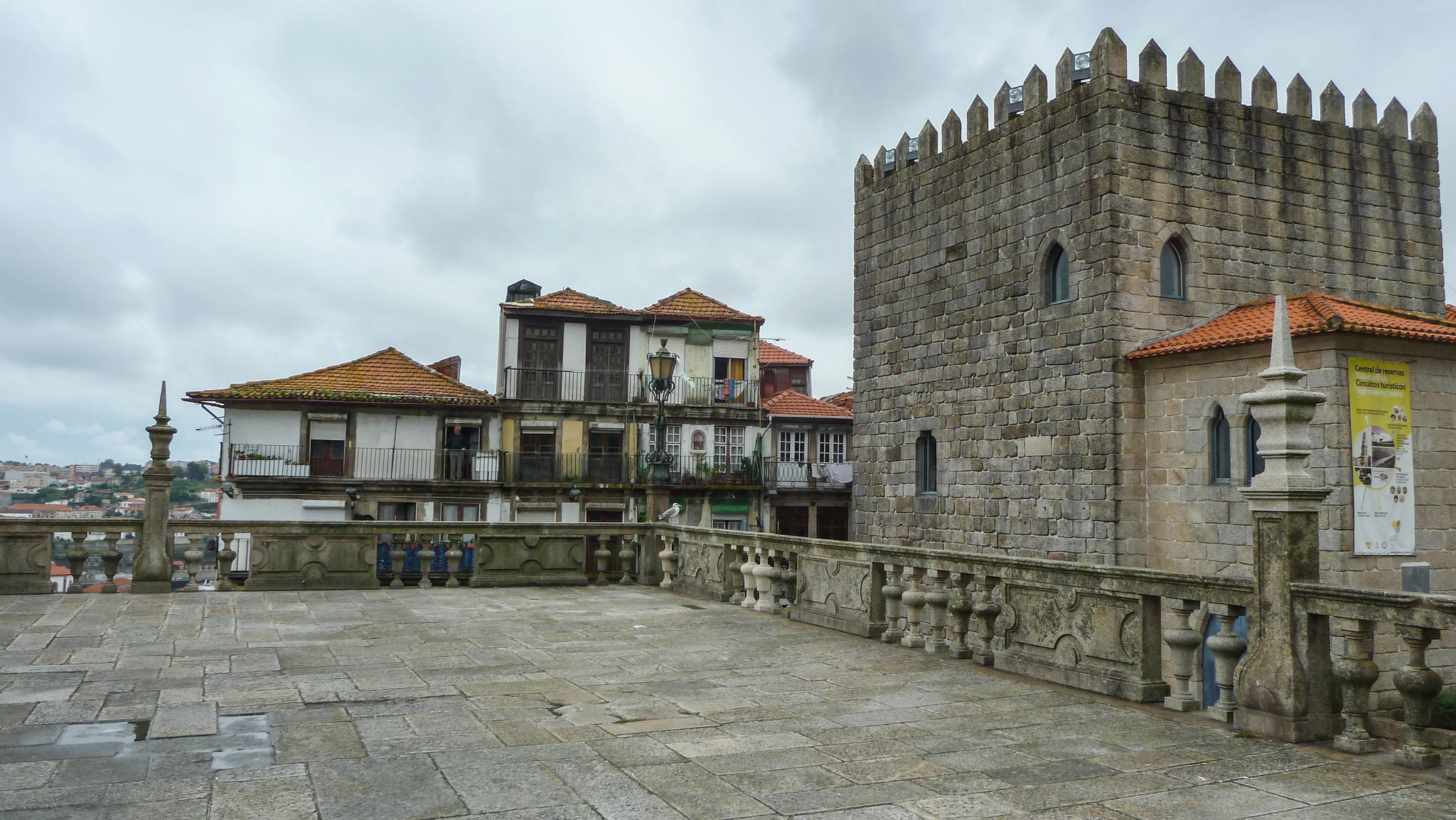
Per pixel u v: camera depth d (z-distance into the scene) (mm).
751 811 5379
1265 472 7551
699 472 45562
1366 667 6852
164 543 15289
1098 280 23812
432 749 6516
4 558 14547
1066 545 24562
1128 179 23766
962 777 6129
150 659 9656
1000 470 26922
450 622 12750
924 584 11016
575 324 45219
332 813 5203
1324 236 25969
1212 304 24516
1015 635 9648
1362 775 6281
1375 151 26797
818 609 12789
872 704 8133
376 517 41250
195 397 39594
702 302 48188
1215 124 24812
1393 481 19875
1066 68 24984
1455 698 18625
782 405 48844
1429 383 20562
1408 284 27078
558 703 8008
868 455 32719
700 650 10719
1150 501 23281
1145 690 8227
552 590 16984
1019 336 26406
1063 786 5977
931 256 29953
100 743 6508
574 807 5387
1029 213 26156
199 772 5883
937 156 29797
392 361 45281
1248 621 7562
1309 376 20031
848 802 5594
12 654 9758
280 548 16094
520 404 43719
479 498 42406
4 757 6156
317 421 41188
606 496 43875
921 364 30312
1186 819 5426
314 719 7293
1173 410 22750
